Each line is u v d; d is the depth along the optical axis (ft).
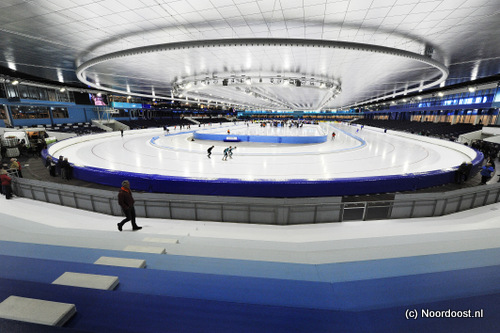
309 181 22.39
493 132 62.80
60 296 3.57
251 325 3.18
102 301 3.50
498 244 9.62
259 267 6.85
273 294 4.37
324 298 4.19
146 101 163.63
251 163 43.21
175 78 64.75
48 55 40.29
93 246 9.74
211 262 7.08
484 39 30.89
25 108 83.92
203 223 17.29
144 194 18.01
